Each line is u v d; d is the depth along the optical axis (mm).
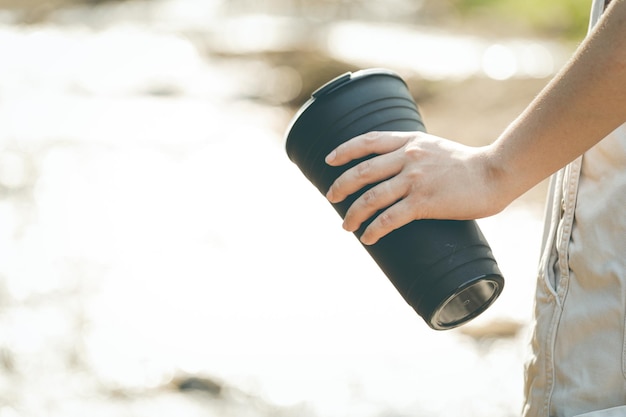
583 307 1645
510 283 5078
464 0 14258
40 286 4922
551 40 12641
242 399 3924
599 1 1721
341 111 1758
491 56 11422
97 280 5027
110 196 6379
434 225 1684
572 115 1483
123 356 4230
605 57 1430
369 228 1651
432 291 1677
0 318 4531
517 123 1561
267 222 5965
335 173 1752
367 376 4148
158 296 4852
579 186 1673
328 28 12859
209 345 4363
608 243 1621
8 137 7645
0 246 5430
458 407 3932
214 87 10086
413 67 10727
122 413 3762
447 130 8641
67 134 7863
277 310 4734
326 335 4508
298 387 4031
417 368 4238
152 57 11172
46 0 13867
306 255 5438
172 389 3980
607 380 1606
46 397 3865
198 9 14180
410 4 14383
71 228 5754
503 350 4414
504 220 6023
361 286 5059
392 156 1649
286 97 10148
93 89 9648
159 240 5602
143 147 7625
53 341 4348
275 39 11969
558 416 1658
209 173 7004
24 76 9969
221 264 5277
